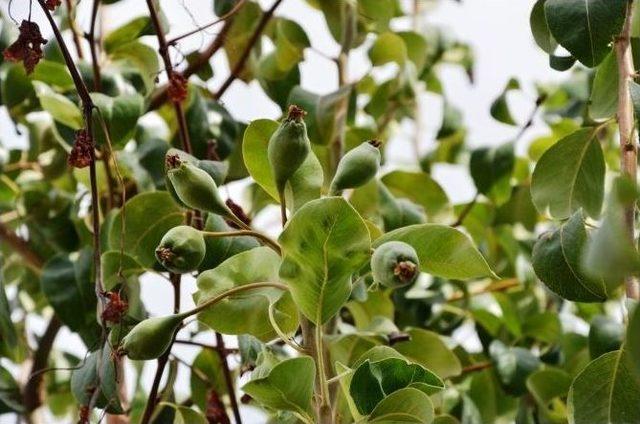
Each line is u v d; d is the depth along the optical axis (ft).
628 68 3.77
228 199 3.88
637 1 4.04
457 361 4.18
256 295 3.63
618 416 3.56
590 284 3.66
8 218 4.79
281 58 4.63
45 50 4.55
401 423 3.46
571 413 3.57
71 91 4.39
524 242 4.88
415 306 4.62
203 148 4.40
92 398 3.74
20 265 4.89
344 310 4.50
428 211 4.58
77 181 4.69
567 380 4.34
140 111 4.18
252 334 3.66
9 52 3.68
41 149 4.73
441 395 4.09
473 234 4.86
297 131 3.48
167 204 4.08
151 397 3.91
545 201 3.95
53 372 4.99
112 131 4.16
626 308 3.55
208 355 4.39
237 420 4.10
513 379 4.43
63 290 4.33
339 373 3.53
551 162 3.94
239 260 3.63
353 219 3.34
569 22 3.78
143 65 4.37
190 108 4.40
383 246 3.38
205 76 4.50
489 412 4.54
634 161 3.68
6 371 4.60
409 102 4.84
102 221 4.42
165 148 4.33
